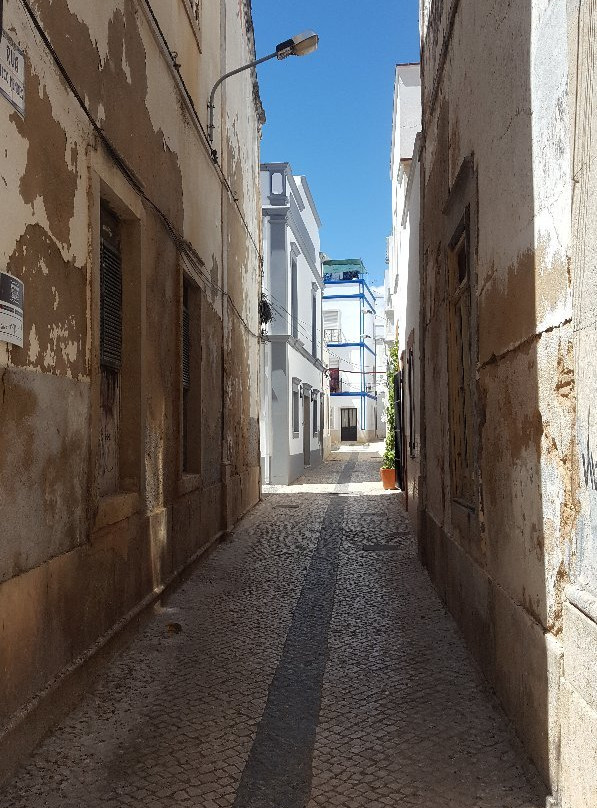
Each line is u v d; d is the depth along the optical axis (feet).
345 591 22.71
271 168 58.39
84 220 14.26
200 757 11.28
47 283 12.33
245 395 41.24
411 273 35.42
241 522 37.86
